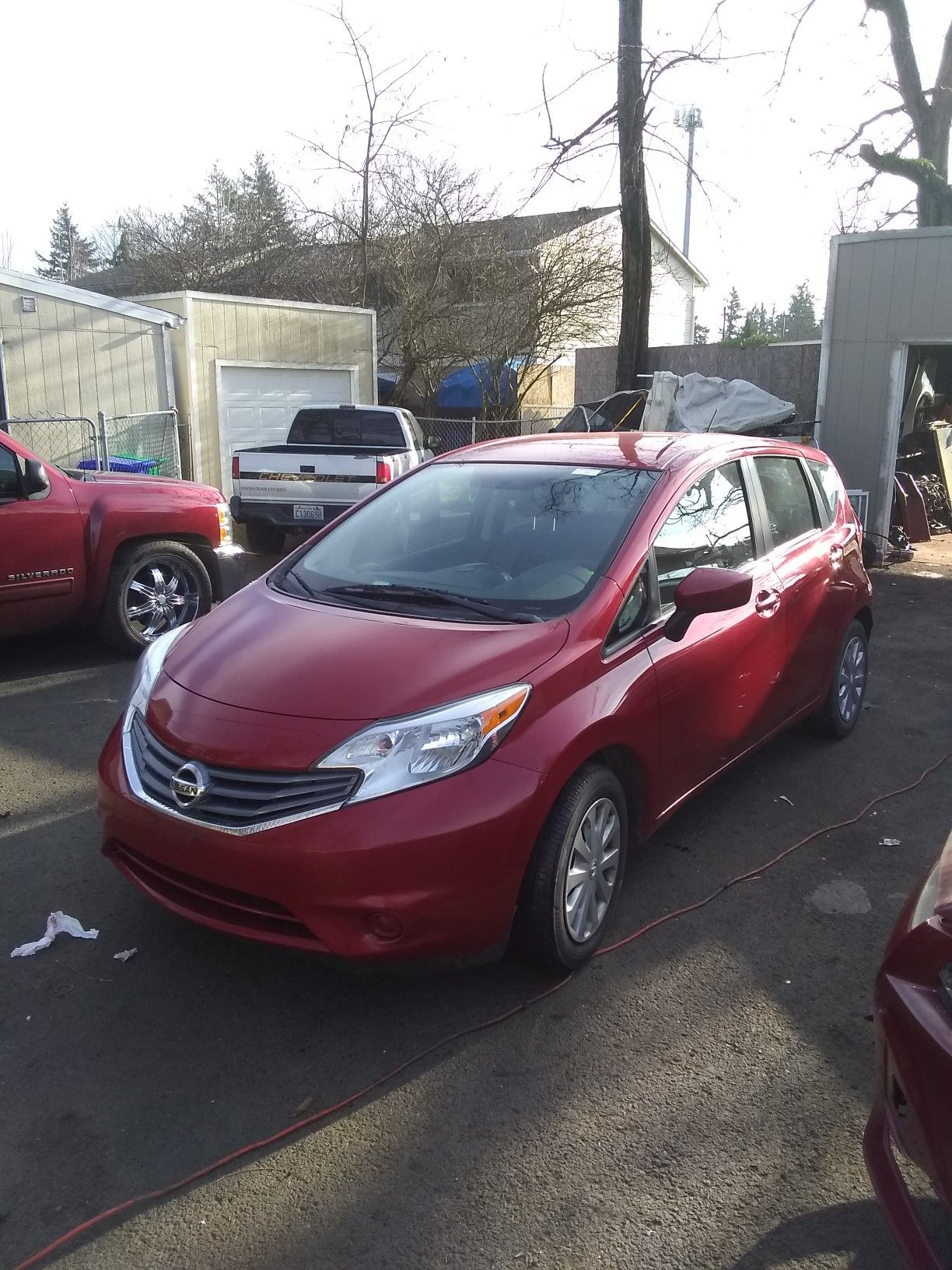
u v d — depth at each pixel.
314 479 11.73
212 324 15.23
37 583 6.83
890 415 13.10
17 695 6.72
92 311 13.77
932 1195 2.61
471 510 4.44
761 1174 2.72
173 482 7.94
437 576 4.10
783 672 4.97
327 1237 2.52
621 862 3.79
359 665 3.43
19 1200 2.62
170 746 3.35
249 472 11.95
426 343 22.47
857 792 5.29
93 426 12.50
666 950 3.77
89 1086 3.04
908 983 2.22
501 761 3.21
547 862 3.34
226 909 3.26
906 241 12.62
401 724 3.16
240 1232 2.53
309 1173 2.72
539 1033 3.29
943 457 15.08
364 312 17.38
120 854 3.56
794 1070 3.12
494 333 22.33
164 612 7.72
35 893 4.13
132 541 7.46
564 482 4.43
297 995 3.48
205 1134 2.85
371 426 13.61
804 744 6.02
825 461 6.02
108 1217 2.57
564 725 3.37
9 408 13.13
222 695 3.42
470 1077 3.08
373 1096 3.00
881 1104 2.30
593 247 22.47
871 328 13.05
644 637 3.87
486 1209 2.60
